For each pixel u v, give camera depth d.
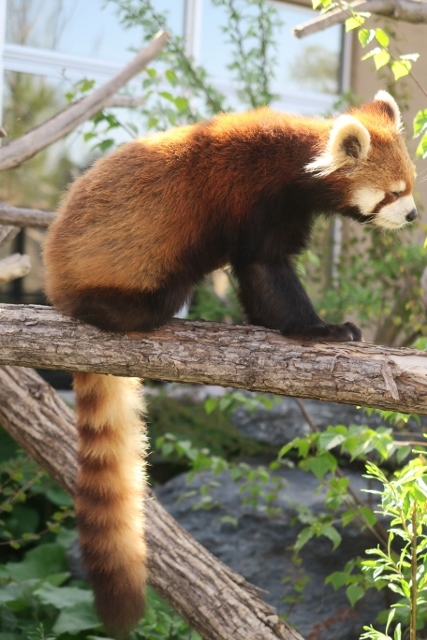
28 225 5.32
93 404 4.09
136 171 3.81
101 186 3.82
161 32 6.27
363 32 3.88
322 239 8.47
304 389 3.31
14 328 3.61
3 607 5.62
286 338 3.53
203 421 7.50
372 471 3.43
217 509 6.51
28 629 5.52
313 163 3.91
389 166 4.10
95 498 4.05
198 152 3.88
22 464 5.80
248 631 4.27
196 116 6.55
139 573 4.00
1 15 7.59
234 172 3.88
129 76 5.92
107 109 7.61
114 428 4.12
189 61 6.75
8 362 3.65
